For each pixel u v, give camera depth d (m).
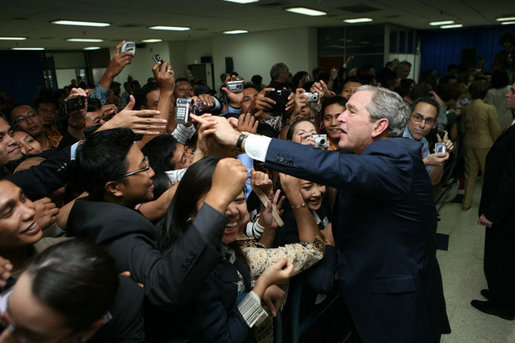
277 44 11.66
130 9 6.40
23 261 0.90
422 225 1.17
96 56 15.98
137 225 0.89
